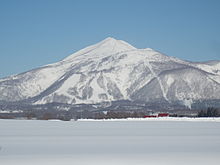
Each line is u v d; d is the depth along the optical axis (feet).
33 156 113.91
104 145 141.69
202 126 276.00
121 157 111.96
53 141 155.74
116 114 619.67
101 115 651.66
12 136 179.42
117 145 141.79
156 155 116.06
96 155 115.96
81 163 101.45
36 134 192.24
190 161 105.19
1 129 235.61
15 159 108.17
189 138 168.66
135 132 206.90
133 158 110.22
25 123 338.34
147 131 215.51
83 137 173.68
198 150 127.44
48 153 120.37
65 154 118.11
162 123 336.70
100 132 207.21
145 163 101.81
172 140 159.84
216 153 120.47
